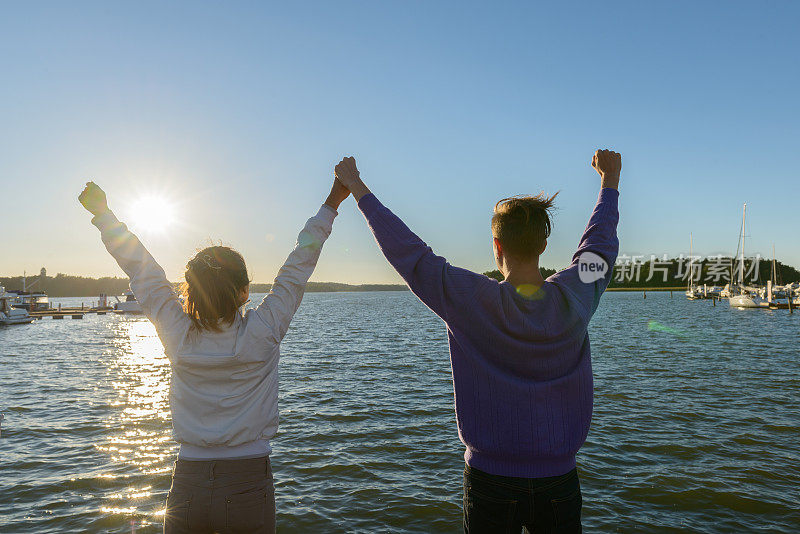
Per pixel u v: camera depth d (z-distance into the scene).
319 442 9.68
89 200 2.14
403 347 26.45
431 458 8.76
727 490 7.14
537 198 1.91
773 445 9.15
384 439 9.86
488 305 1.72
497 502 1.76
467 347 1.78
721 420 10.88
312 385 15.58
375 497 7.12
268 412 2.14
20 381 17.27
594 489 7.24
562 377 1.76
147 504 6.88
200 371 2.02
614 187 2.17
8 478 7.86
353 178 2.05
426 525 6.30
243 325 2.10
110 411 12.44
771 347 24.67
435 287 1.76
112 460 8.68
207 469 2.03
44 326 53.59
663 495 7.00
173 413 2.07
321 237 2.30
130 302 79.12
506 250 1.85
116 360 23.58
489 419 1.75
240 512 2.03
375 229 1.89
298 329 40.19
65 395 14.62
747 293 78.12
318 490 7.39
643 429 10.20
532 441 1.70
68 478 7.84
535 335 1.71
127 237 2.14
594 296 1.85
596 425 10.50
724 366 18.53
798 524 6.16
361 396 13.88
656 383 15.22
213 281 2.03
